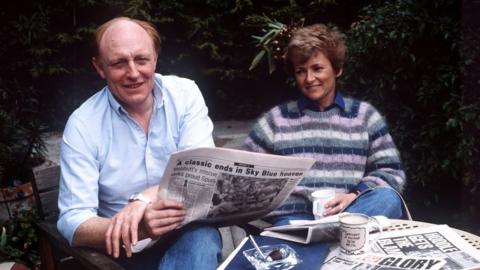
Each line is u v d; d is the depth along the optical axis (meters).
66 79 6.23
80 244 1.63
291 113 2.20
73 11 6.08
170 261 1.61
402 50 2.87
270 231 1.63
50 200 2.03
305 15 6.01
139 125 1.82
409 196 3.14
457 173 2.83
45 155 4.09
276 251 1.43
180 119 1.90
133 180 1.84
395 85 2.95
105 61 1.74
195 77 6.84
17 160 3.60
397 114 3.03
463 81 2.69
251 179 1.55
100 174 1.81
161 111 1.88
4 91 4.16
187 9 6.57
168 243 1.79
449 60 2.84
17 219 3.15
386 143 2.16
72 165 1.74
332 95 2.20
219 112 6.99
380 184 2.08
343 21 5.84
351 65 3.11
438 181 3.02
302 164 1.59
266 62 6.47
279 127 2.19
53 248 1.89
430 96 2.84
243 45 6.70
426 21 2.79
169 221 1.54
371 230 1.59
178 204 1.54
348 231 1.42
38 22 5.73
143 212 1.55
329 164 2.14
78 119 1.78
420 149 2.94
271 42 2.89
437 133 2.84
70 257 1.91
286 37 2.69
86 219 1.62
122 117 1.81
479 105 2.62
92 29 6.04
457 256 1.39
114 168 1.81
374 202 1.93
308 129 2.17
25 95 4.41
